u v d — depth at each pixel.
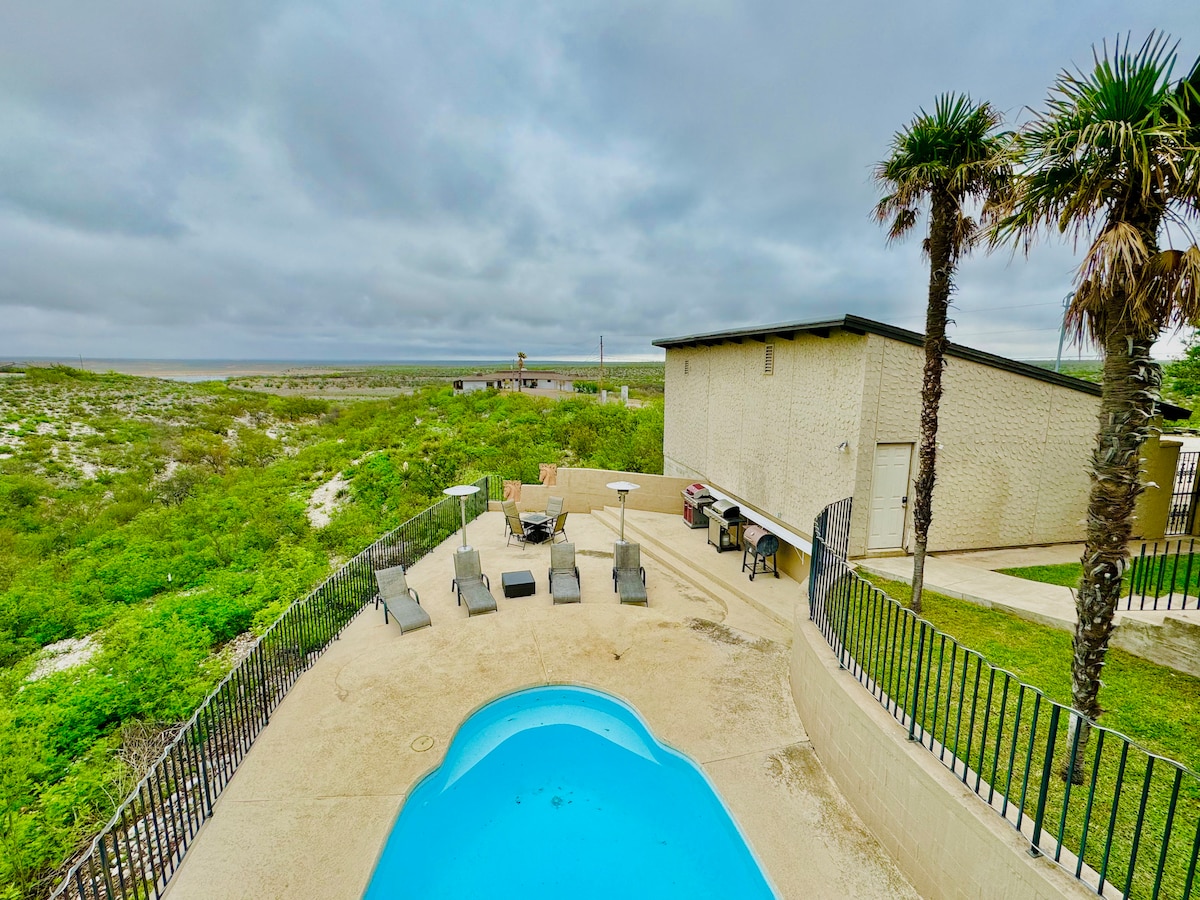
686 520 14.37
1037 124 3.91
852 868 4.41
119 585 15.06
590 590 10.67
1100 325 3.70
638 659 7.84
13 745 7.23
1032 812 3.79
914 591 7.29
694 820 5.32
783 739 6.08
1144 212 3.45
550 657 7.95
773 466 11.45
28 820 6.02
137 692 8.36
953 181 6.33
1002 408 9.59
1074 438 10.11
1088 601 3.88
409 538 12.27
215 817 5.07
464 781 5.87
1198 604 5.98
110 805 6.43
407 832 5.17
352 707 6.83
